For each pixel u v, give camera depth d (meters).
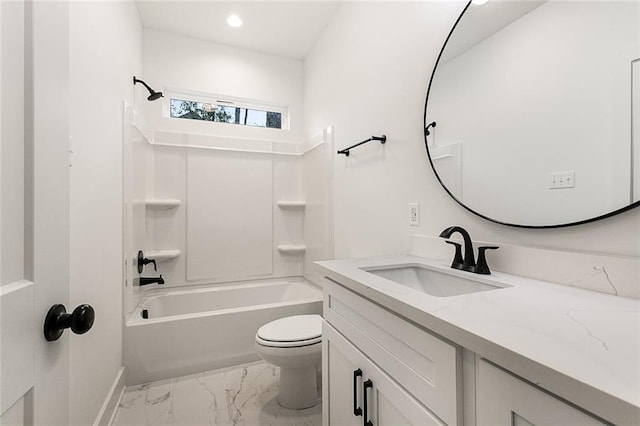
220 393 1.74
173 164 2.59
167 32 2.59
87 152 1.24
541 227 0.91
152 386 1.81
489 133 1.08
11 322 0.42
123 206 1.79
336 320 1.11
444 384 0.61
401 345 0.75
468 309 0.65
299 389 1.61
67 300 0.57
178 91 2.66
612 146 0.75
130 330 1.84
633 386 0.36
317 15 2.36
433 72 1.33
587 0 0.80
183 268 2.60
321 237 2.50
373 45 1.82
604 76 0.77
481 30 1.11
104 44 1.45
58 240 0.54
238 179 2.80
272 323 1.73
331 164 2.33
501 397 0.50
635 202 0.71
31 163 0.47
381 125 1.73
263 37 2.67
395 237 1.61
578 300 0.71
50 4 0.53
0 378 0.39
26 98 0.46
